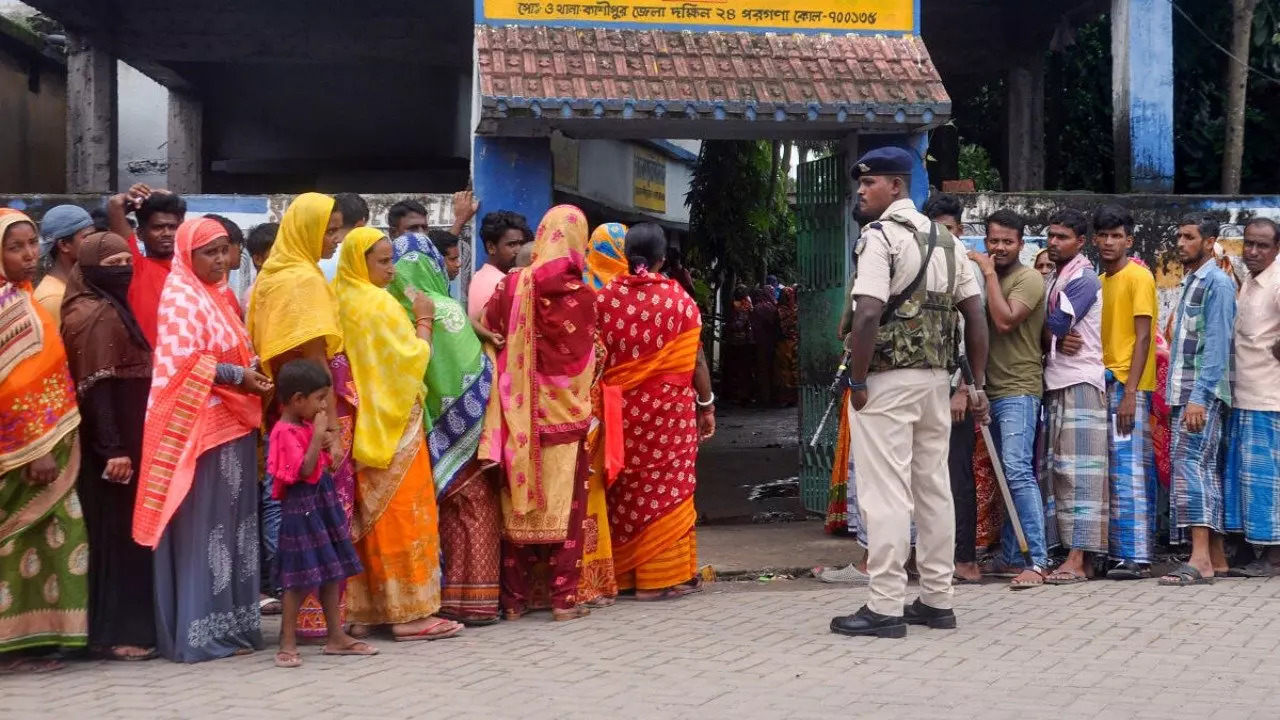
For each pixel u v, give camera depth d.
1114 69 9.81
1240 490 7.12
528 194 8.45
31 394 5.16
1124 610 6.15
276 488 5.33
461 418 6.08
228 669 5.24
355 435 5.72
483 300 6.62
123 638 5.48
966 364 5.99
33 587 5.29
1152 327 7.00
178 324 5.34
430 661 5.34
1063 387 7.04
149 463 5.27
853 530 8.05
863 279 5.54
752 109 8.12
